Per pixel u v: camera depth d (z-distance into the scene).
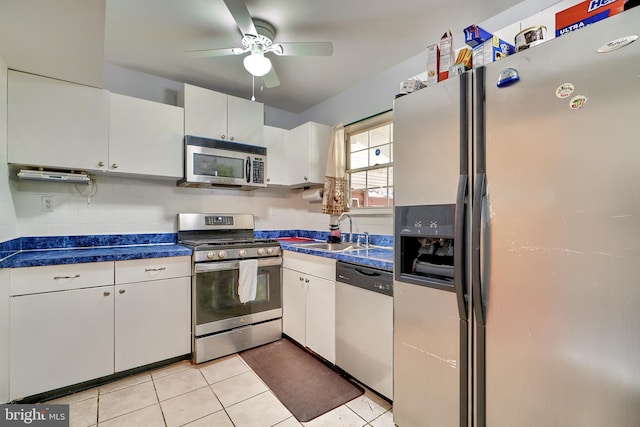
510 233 1.12
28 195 2.16
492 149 1.17
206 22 1.96
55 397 1.83
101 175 2.44
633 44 0.86
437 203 1.35
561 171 1.00
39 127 1.94
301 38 2.17
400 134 1.52
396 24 2.02
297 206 3.63
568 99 0.98
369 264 1.83
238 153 2.73
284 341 2.69
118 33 2.08
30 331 1.75
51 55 1.69
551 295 1.03
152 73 2.67
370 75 2.74
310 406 1.78
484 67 1.20
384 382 1.74
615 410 0.91
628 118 0.87
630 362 0.88
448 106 1.32
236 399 1.84
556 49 1.01
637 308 0.87
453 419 1.32
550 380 1.03
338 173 3.01
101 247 2.42
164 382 2.02
